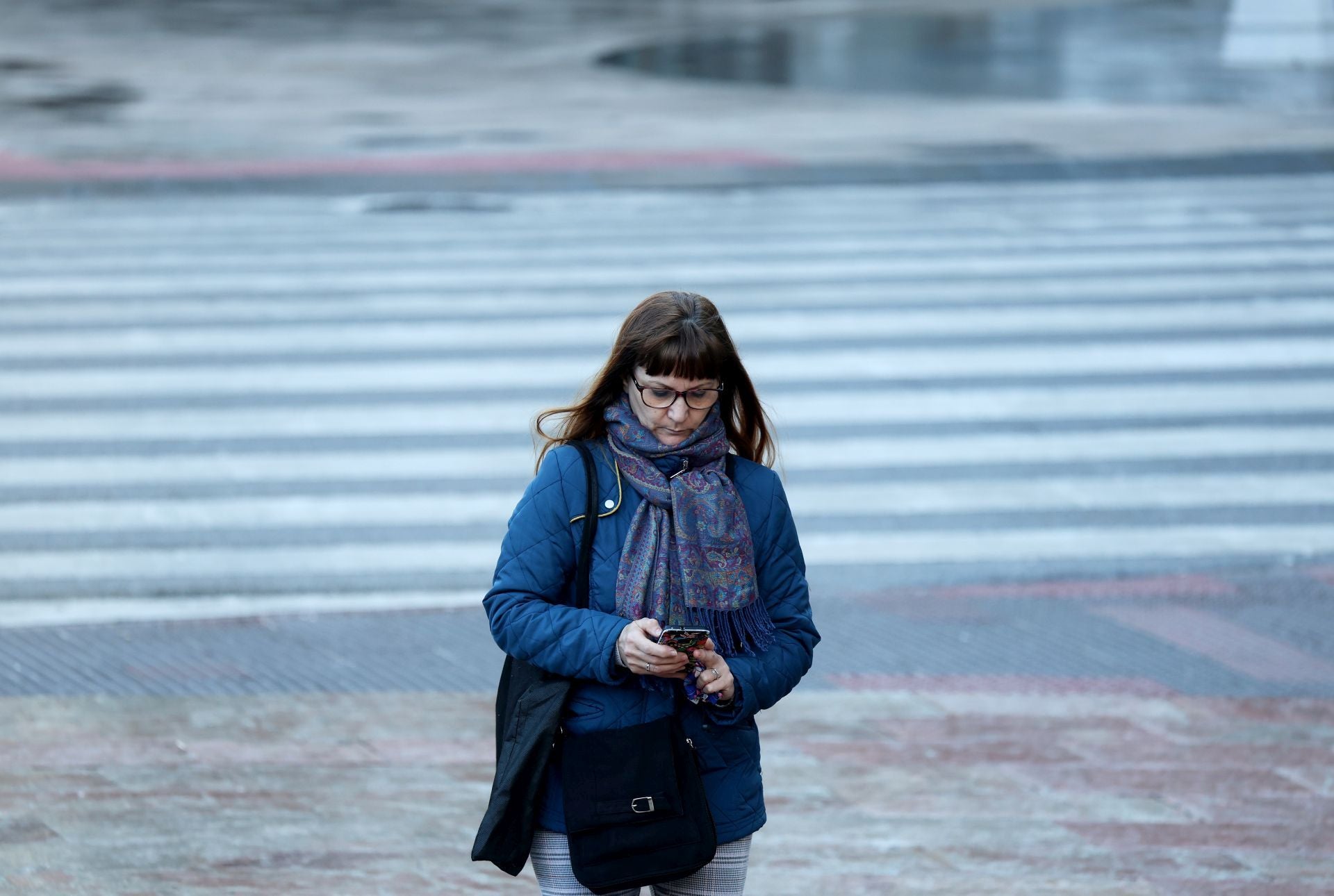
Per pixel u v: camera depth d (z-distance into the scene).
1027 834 19.56
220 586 30.44
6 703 23.59
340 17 167.75
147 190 75.19
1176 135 91.81
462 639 27.05
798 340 49.19
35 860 18.31
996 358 47.41
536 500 12.66
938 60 134.88
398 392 43.53
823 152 85.94
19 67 123.88
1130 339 49.72
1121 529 34.19
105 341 48.28
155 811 19.77
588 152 85.88
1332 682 25.36
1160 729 23.20
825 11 186.25
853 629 27.67
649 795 12.16
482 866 18.48
